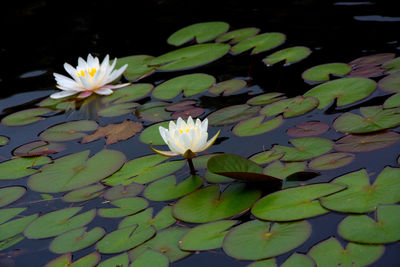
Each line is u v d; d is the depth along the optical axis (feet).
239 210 5.18
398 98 6.77
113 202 5.75
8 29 13.26
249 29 10.96
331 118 6.76
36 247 5.15
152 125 7.52
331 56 8.82
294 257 4.31
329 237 4.48
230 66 9.36
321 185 5.27
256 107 7.53
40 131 7.91
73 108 8.70
